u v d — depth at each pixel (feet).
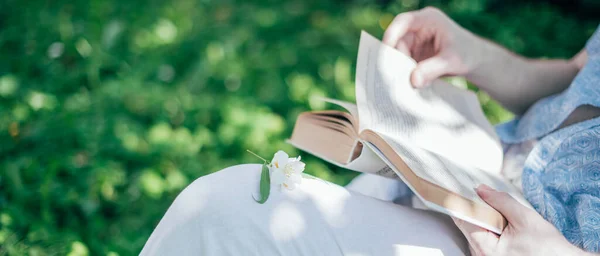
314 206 4.42
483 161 5.25
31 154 8.57
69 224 7.57
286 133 9.57
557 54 12.37
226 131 9.30
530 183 5.02
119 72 10.96
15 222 7.30
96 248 7.26
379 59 5.49
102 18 12.32
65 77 10.54
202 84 10.75
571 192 4.82
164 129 9.25
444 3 14.23
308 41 12.45
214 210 4.27
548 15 13.73
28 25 11.94
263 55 11.77
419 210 4.81
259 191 4.37
